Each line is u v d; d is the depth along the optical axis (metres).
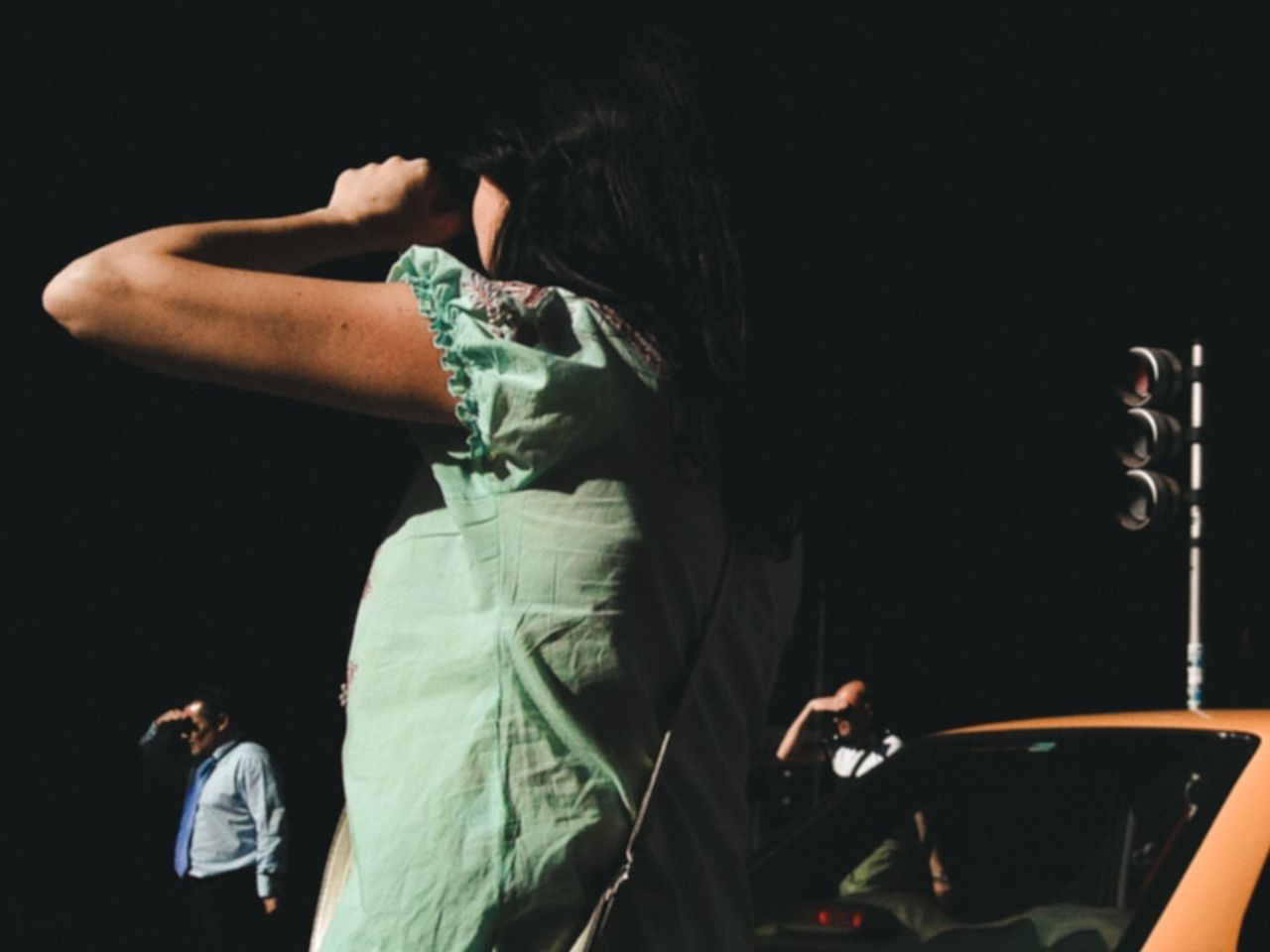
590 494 1.30
